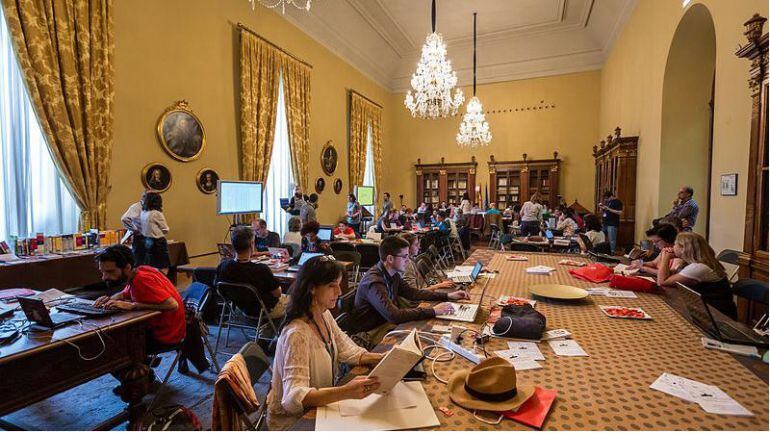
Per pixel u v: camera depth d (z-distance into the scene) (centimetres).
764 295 265
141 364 242
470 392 129
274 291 346
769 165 313
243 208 685
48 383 196
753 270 335
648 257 413
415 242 389
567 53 1183
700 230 593
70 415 273
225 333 433
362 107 1187
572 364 155
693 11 504
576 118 1205
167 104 592
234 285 332
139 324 241
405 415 122
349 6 948
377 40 1150
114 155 522
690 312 202
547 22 1082
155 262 475
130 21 540
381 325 268
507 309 207
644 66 712
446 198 1354
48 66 445
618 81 936
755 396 128
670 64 587
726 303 283
